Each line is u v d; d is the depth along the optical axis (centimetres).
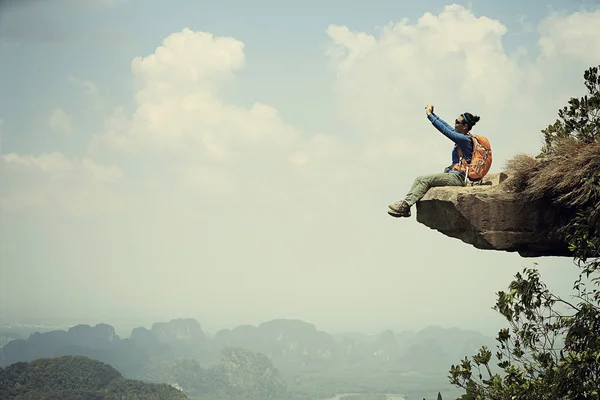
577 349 721
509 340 787
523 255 823
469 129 888
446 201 827
